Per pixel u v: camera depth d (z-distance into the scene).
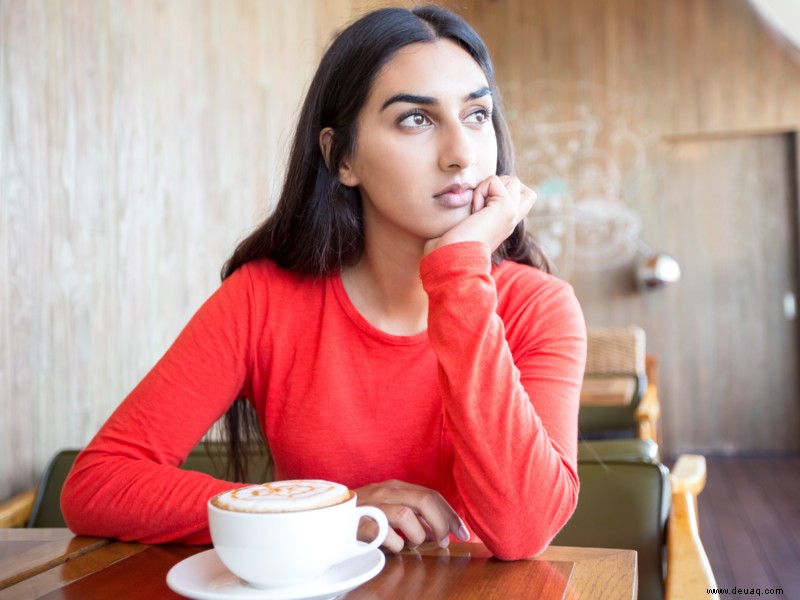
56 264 2.13
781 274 5.79
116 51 2.44
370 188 0.96
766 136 5.84
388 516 0.83
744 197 5.86
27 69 2.02
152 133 2.65
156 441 0.99
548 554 0.82
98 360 2.32
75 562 0.83
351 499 0.67
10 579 0.78
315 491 0.68
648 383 4.64
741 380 5.81
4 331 1.93
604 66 6.03
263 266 1.08
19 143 1.99
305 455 1.01
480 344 0.83
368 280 1.03
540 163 6.10
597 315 6.00
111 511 0.89
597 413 3.49
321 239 1.03
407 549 0.85
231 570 0.66
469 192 0.93
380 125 0.93
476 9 6.19
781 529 3.76
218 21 3.16
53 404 2.11
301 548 0.63
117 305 2.43
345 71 0.96
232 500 0.66
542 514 0.80
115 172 2.43
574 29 6.07
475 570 0.77
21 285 1.99
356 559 0.72
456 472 0.82
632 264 5.95
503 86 6.16
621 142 5.99
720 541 3.58
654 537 1.23
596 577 0.74
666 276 5.72
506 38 6.17
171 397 1.01
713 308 5.86
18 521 1.50
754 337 5.80
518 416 0.82
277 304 1.05
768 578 3.02
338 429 1.00
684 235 5.91
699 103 5.85
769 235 5.81
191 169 2.93
